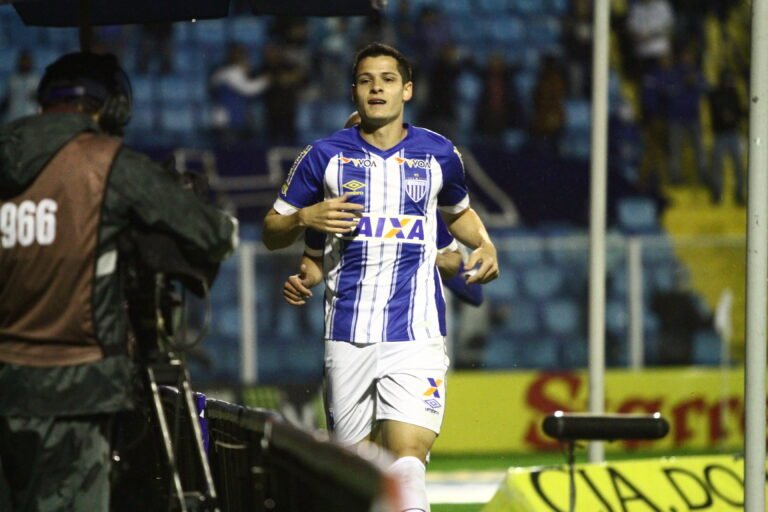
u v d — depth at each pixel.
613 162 57.47
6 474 12.77
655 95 58.34
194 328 39.94
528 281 46.78
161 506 15.38
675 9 60.00
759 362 15.63
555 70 58.19
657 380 41.88
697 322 43.06
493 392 41.16
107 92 13.22
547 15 62.59
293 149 54.81
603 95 23.58
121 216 12.56
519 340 46.34
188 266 12.56
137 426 16.25
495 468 37.06
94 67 13.21
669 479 20.41
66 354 12.47
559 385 41.50
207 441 17.14
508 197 55.72
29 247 12.49
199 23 60.31
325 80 58.53
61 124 12.71
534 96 58.03
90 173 12.50
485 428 41.12
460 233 18.67
